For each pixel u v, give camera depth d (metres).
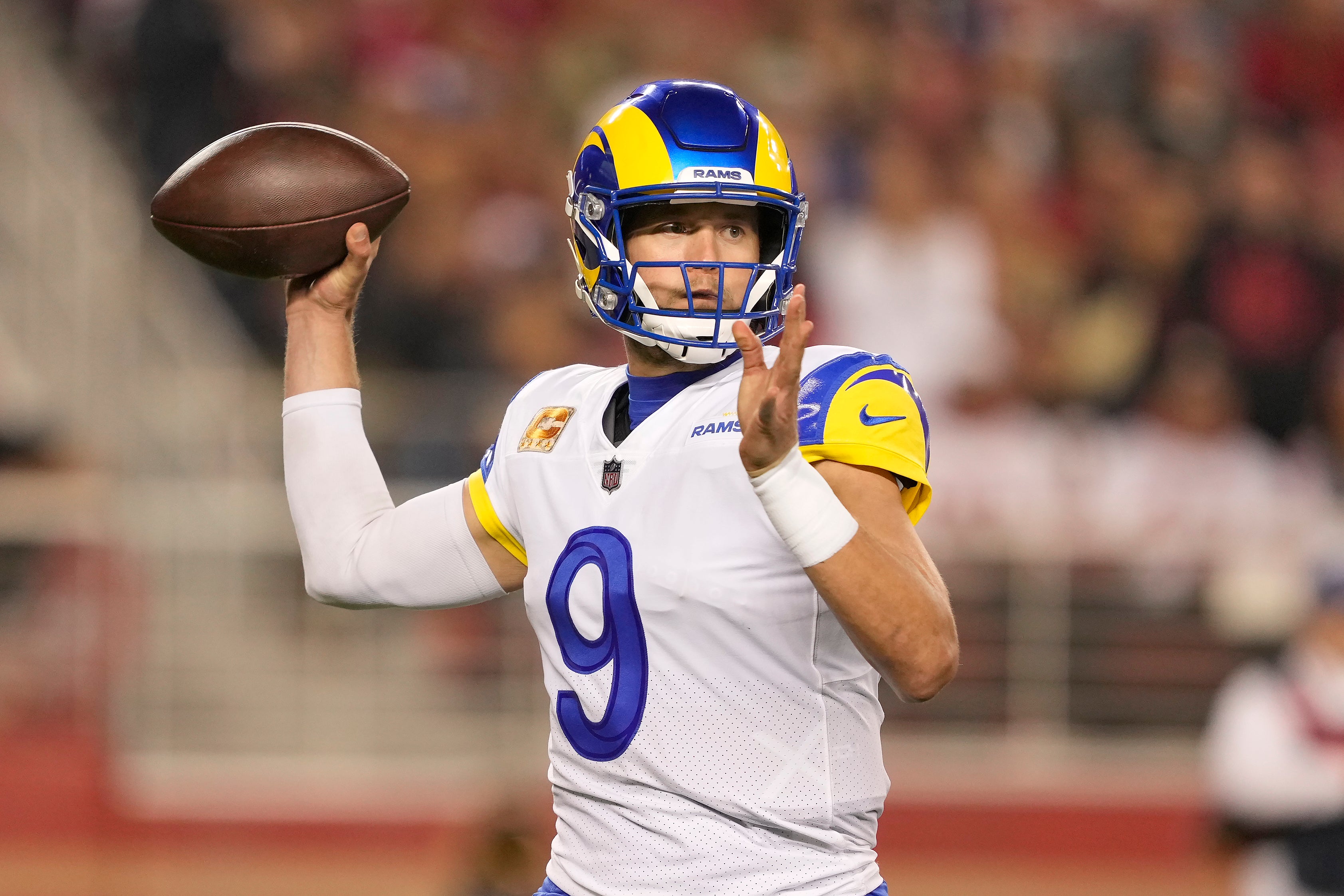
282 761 26.02
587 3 35.25
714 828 7.98
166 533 26.42
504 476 8.75
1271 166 34.31
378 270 30.34
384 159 9.56
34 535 25.64
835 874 8.06
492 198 32.06
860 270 29.80
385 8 34.28
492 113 33.62
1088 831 25.78
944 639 7.41
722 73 34.25
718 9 35.31
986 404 29.02
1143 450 28.94
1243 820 20.41
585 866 8.32
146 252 31.28
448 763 26.17
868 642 7.36
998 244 31.08
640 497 8.06
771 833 8.01
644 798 8.07
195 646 26.25
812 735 7.99
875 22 35.22
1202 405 29.09
